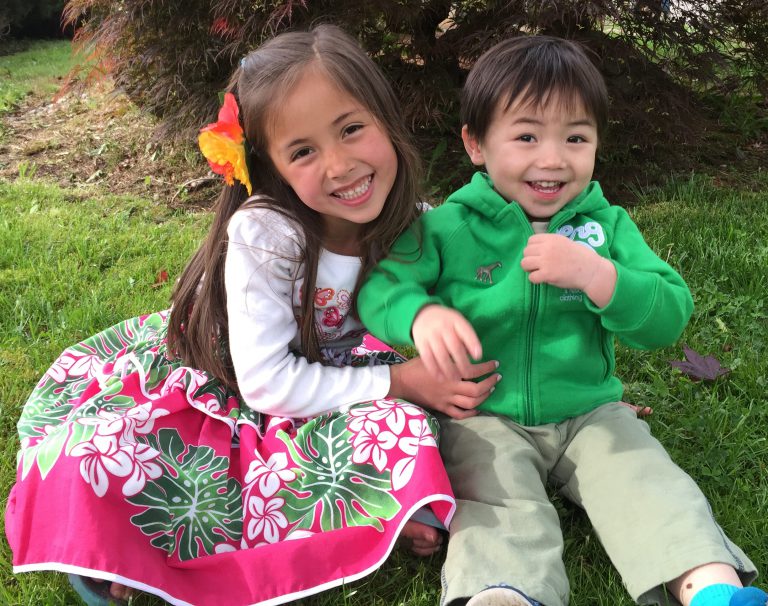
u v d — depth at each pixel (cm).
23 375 246
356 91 166
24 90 752
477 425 183
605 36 390
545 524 159
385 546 159
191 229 392
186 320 202
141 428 171
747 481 189
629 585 151
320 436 174
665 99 411
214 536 163
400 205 184
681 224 345
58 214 409
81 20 581
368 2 380
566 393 183
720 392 229
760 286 281
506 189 182
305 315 186
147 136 529
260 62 170
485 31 380
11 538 164
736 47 457
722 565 144
